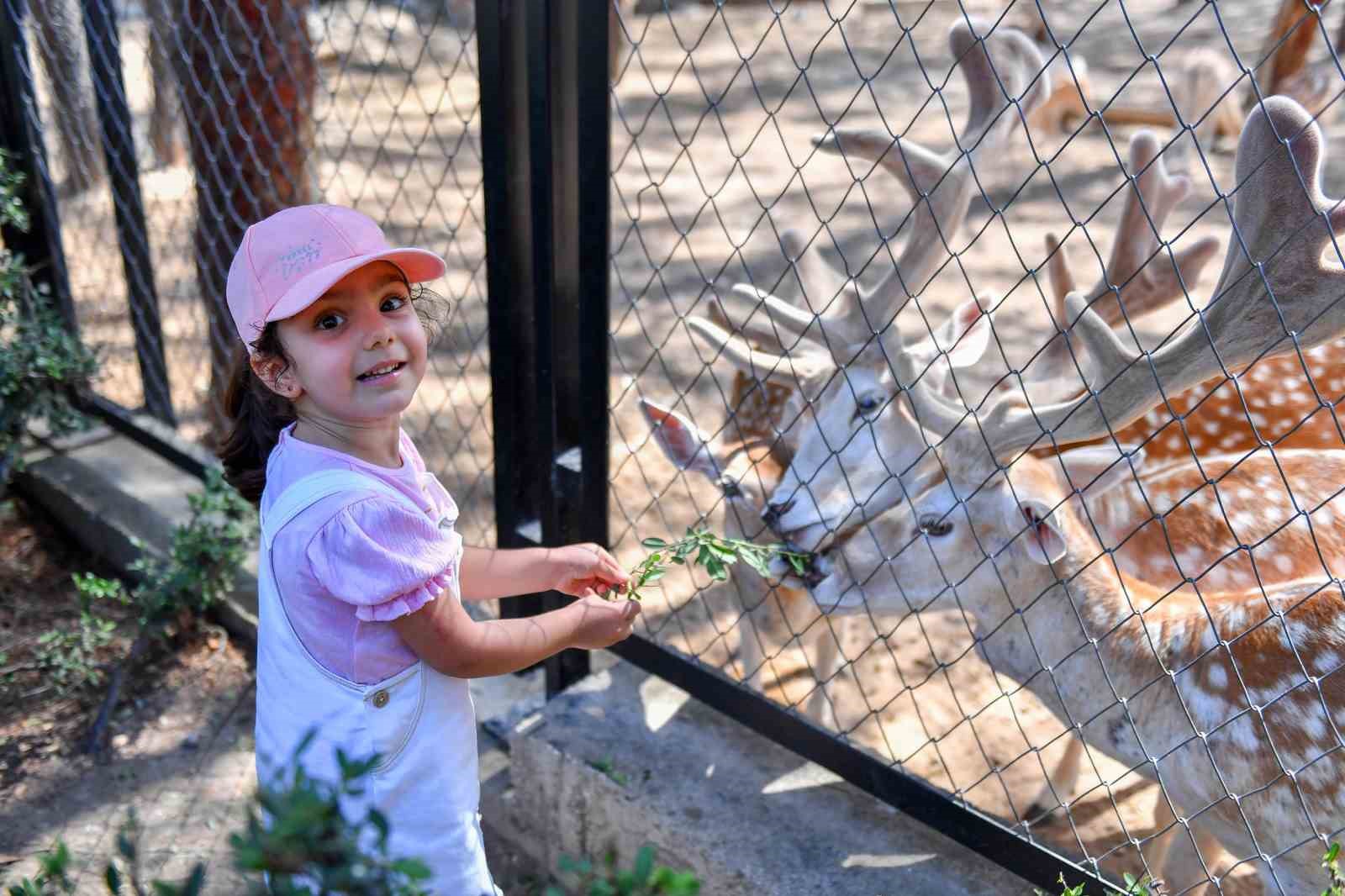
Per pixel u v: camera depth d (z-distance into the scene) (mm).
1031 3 8898
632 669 2893
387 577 1559
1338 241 1972
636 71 10688
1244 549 1832
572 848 2676
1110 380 2096
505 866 2779
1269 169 1885
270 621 1668
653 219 7379
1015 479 2277
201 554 3328
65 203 6211
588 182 2385
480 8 2395
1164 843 2604
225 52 3410
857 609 2520
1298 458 2555
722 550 1875
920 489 2514
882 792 2357
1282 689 2012
